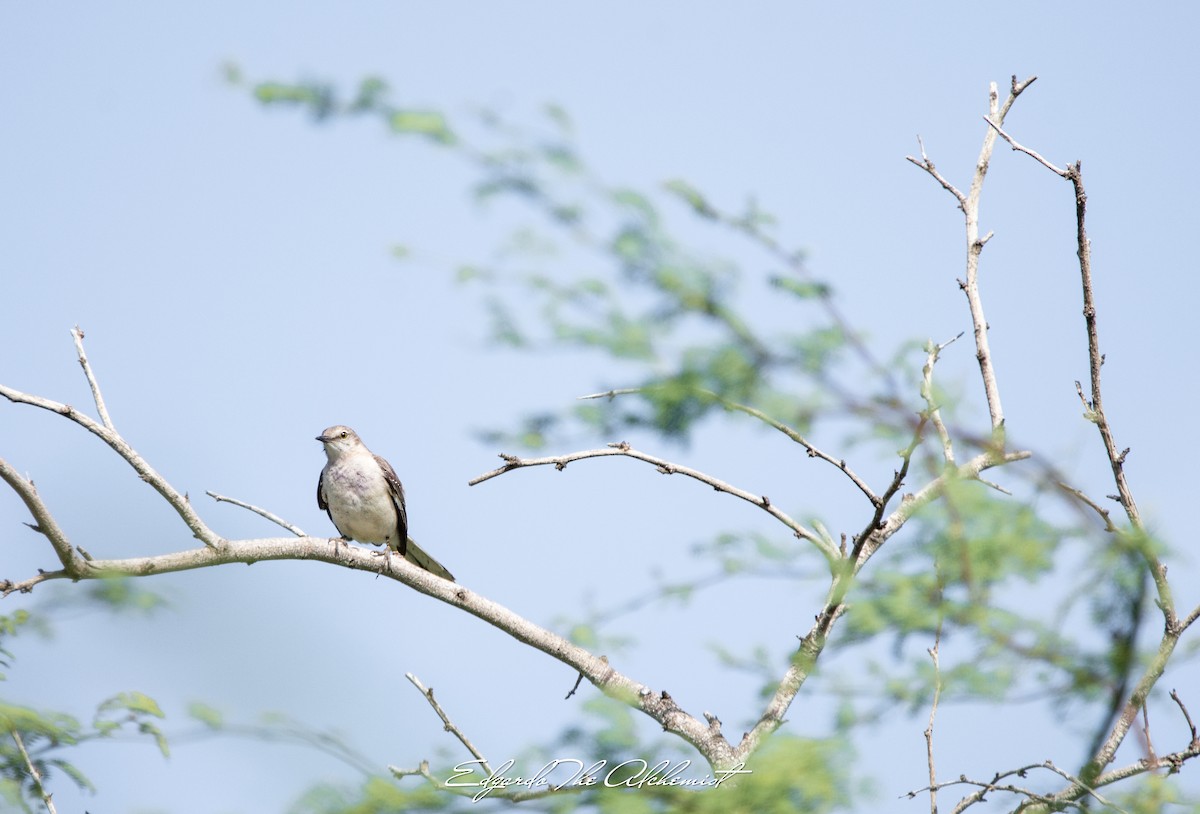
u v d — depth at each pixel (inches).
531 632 513.3
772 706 473.7
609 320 407.8
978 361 515.5
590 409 427.8
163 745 338.3
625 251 406.6
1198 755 426.0
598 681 506.6
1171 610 412.2
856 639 404.2
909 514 485.1
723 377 399.9
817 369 406.9
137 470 476.7
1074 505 381.1
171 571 482.0
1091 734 393.4
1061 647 375.9
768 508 508.7
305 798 325.1
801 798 341.4
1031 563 374.6
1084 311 477.7
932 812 402.6
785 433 460.8
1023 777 431.5
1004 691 381.1
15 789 353.1
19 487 432.1
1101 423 458.3
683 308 405.4
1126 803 386.0
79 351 483.8
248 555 505.0
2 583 444.5
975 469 445.4
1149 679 408.8
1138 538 361.1
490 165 412.5
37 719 349.4
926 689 388.8
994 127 512.4
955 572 386.9
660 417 413.4
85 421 468.4
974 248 538.3
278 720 327.3
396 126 401.1
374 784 330.3
